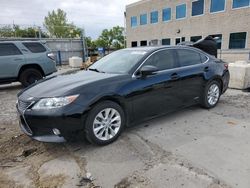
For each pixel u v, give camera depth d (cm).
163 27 2964
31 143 372
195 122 441
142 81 390
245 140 359
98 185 261
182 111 511
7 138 396
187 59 479
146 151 332
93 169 291
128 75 383
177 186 253
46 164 309
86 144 359
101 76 379
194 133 390
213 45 923
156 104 415
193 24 2559
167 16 2881
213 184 254
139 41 3438
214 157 309
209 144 347
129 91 370
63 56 2159
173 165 293
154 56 424
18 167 305
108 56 491
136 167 293
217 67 529
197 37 2539
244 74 722
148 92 396
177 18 2747
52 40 2069
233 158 306
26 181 274
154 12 3070
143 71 380
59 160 318
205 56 521
